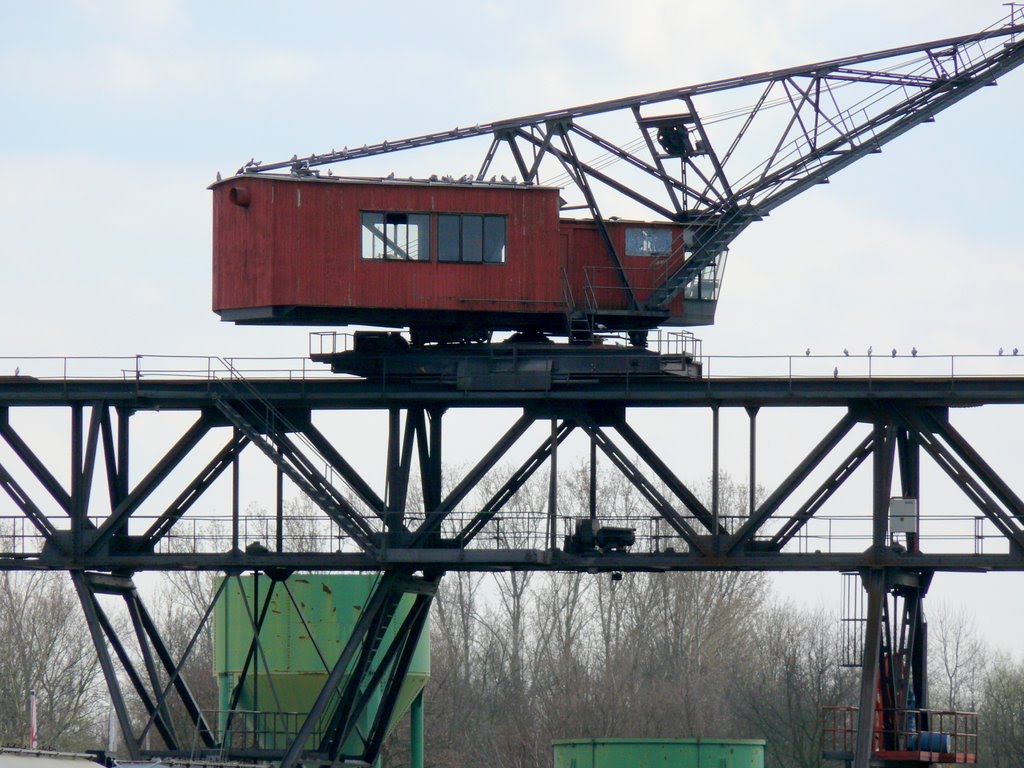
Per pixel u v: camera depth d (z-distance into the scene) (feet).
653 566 565.53
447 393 571.28
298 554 575.79
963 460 565.94
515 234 586.86
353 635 572.51
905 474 583.17
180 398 577.02
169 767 479.41
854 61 600.80
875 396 556.51
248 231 580.71
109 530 578.25
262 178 576.61
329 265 575.38
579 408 572.10
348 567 574.15
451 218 583.17
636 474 567.59
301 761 575.38
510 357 572.10
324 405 580.71
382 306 577.02
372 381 577.43
